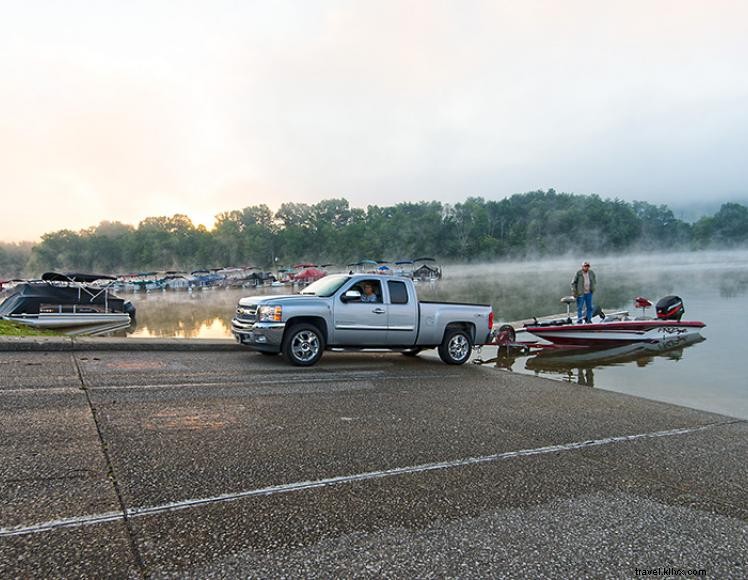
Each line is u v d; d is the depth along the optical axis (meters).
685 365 12.62
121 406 5.95
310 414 6.10
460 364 11.09
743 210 196.12
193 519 3.35
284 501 3.71
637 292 35.16
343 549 3.09
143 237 171.38
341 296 10.00
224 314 27.50
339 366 9.89
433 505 3.78
